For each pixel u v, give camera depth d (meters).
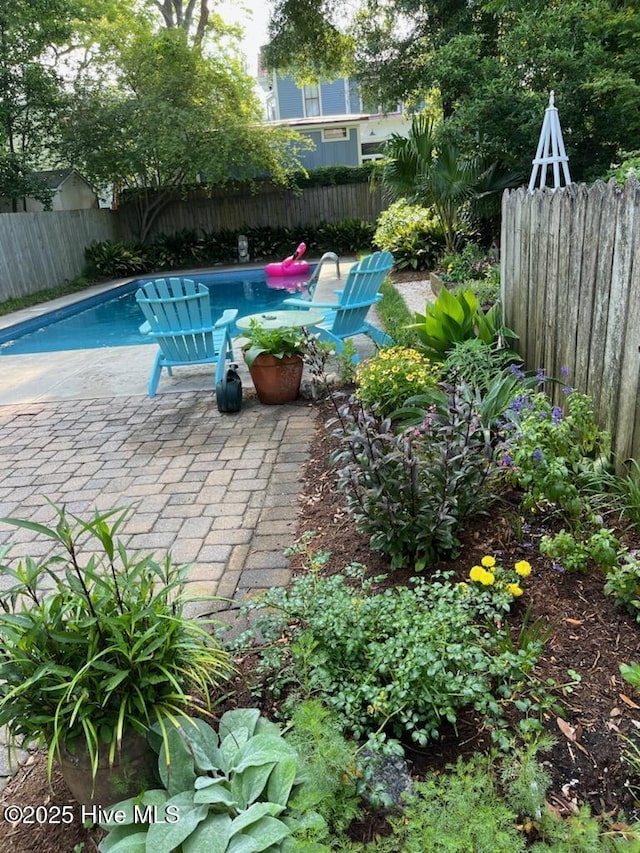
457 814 1.24
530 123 7.70
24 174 12.70
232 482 3.24
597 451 2.68
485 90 8.13
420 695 1.53
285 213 15.81
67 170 14.41
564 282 3.02
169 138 13.16
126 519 2.92
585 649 1.80
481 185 8.86
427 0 11.37
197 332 4.59
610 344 2.56
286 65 14.17
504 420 2.92
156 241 15.13
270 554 2.53
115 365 5.84
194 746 1.45
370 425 2.46
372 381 3.64
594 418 2.74
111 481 3.37
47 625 1.38
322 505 2.89
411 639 1.62
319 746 1.36
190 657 1.53
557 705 1.60
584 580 2.08
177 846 1.28
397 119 21.91
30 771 1.65
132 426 4.21
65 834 1.46
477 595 1.94
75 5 12.43
